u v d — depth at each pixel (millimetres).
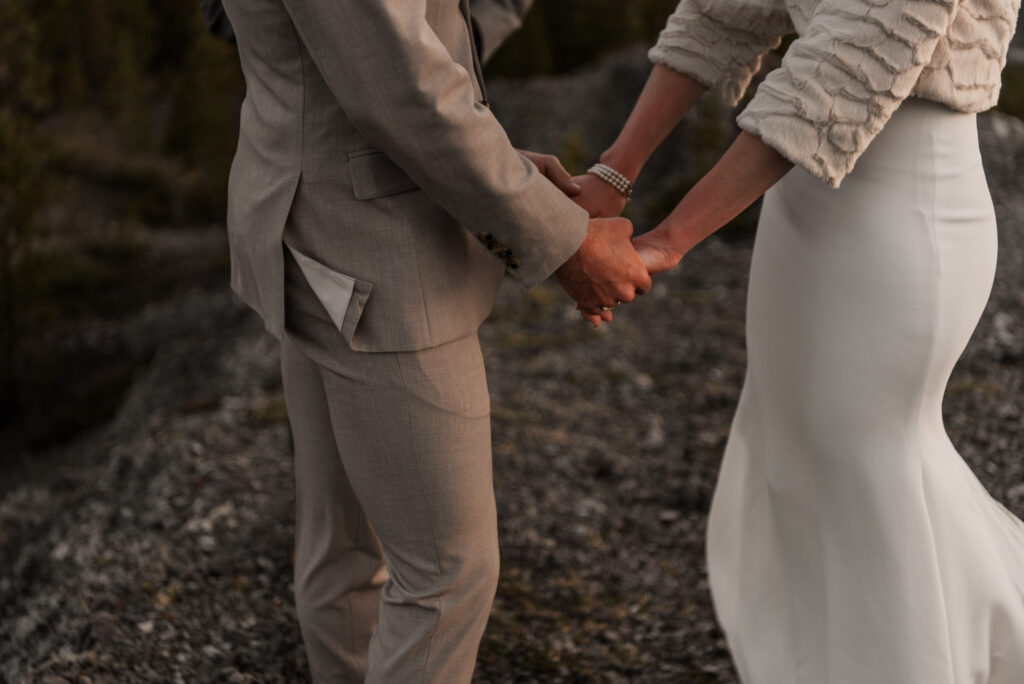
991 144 7965
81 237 17266
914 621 1522
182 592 2596
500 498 3141
